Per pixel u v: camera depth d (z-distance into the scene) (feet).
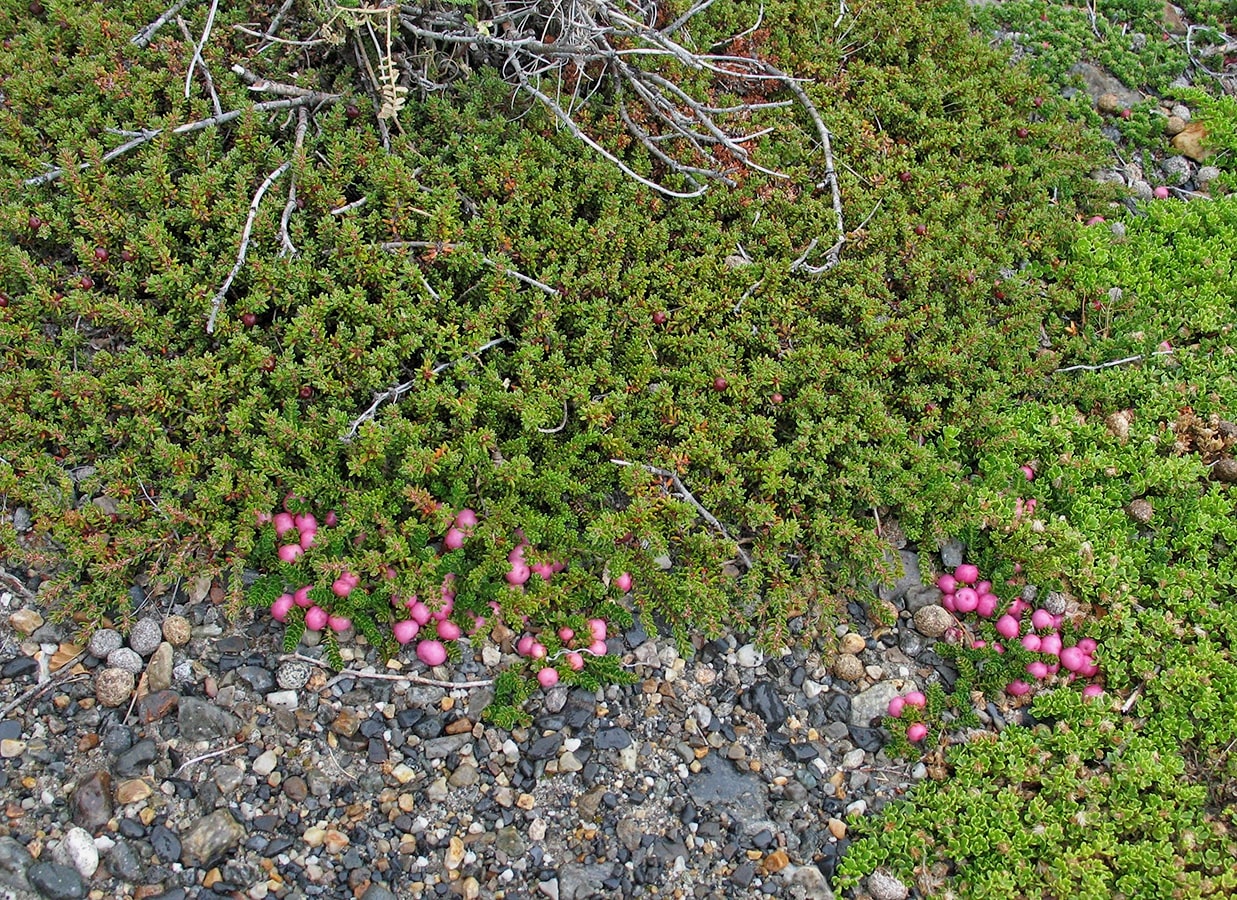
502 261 2.35
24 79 2.48
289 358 2.23
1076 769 2.13
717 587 2.23
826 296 2.49
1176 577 2.30
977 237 2.62
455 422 2.26
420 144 2.53
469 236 2.40
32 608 2.11
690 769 2.14
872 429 2.35
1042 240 2.71
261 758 2.06
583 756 2.12
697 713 2.18
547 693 2.16
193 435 2.20
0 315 2.25
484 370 2.31
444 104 2.55
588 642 2.16
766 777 2.15
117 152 2.38
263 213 2.34
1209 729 2.17
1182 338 2.65
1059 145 2.89
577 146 2.59
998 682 2.21
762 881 2.05
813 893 2.05
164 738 2.06
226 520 2.16
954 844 2.06
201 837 1.98
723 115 2.74
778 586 2.22
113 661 2.09
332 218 2.34
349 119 2.59
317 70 2.57
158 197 2.34
